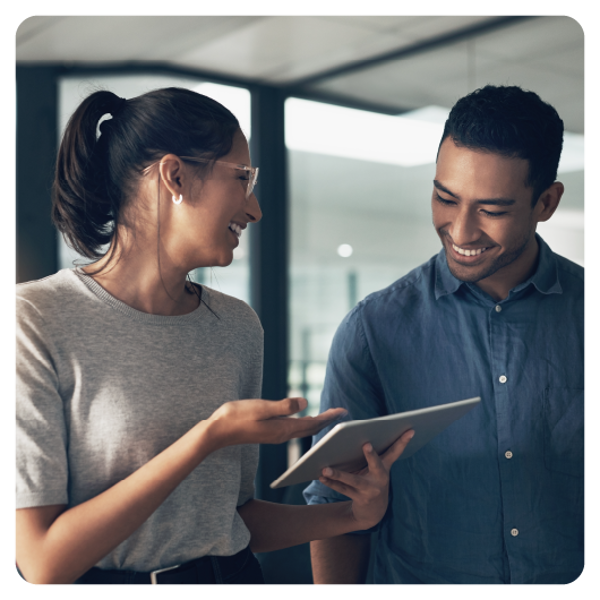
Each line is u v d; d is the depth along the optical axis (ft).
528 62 9.49
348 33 10.48
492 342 4.07
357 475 3.11
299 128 12.64
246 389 3.74
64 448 2.80
